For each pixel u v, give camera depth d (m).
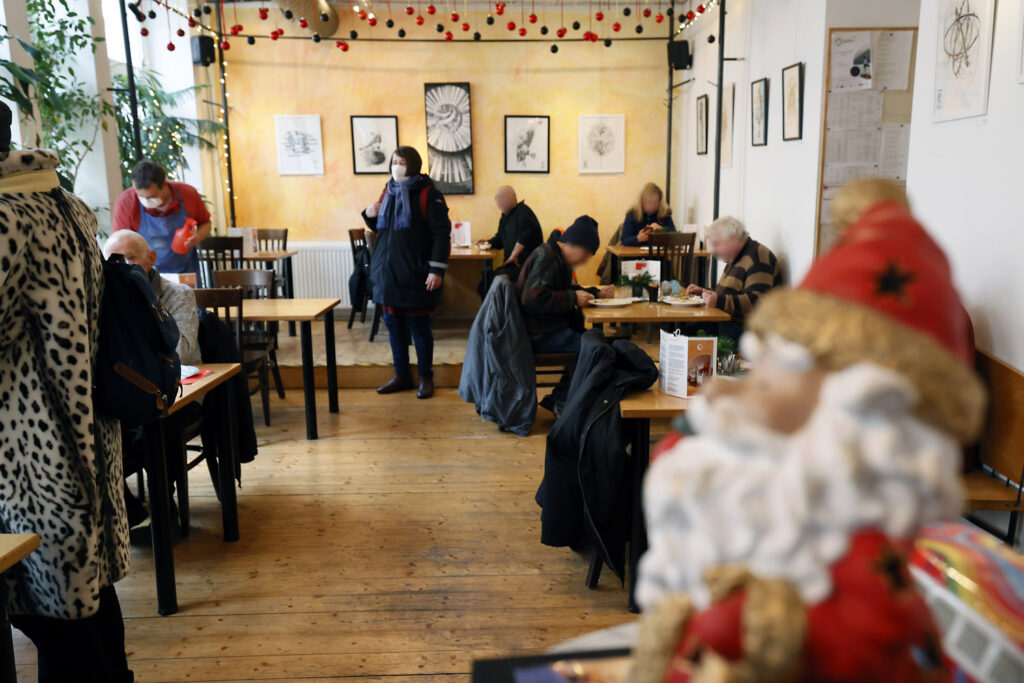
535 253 4.32
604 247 7.94
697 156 7.10
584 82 7.70
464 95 7.65
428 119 7.69
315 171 7.79
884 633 0.56
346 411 4.91
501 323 4.28
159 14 7.09
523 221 6.48
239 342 3.97
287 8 6.54
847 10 4.12
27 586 1.81
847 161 4.25
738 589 0.59
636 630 1.05
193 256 4.59
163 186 4.30
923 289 0.62
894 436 0.57
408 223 4.86
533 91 7.70
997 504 2.17
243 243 6.07
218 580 2.79
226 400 3.00
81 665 1.88
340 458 4.06
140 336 1.91
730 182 6.05
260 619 2.54
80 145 5.22
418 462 3.98
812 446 0.58
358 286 6.70
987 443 2.38
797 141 4.58
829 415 0.58
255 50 7.57
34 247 1.63
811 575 0.57
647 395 2.60
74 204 1.82
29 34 4.31
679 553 0.63
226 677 2.23
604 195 7.90
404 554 2.99
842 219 0.75
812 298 0.62
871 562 0.58
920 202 2.80
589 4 7.54
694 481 0.62
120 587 2.75
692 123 7.27
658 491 0.64
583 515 2.68
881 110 4.20
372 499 3.52
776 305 0.64
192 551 3.03
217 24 7.26
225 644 2.40
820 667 0.56
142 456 2.98
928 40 2.73
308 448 4.22
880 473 0.57
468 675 2.23
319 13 6.99
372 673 2.24
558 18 7.59
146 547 3.06
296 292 7.91
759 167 5.34
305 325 4.24
